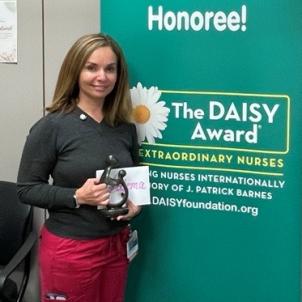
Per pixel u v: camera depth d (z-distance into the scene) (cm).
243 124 233
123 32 243
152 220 254
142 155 250
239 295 246
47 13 273
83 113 223
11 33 280
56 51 275
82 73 220
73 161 218
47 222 230
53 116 220
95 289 227
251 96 230
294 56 222
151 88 243
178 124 242
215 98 235
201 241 248
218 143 238
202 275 250
